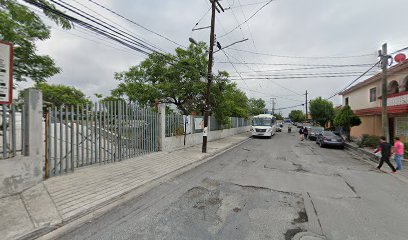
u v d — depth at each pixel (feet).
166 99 68.39
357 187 23.11
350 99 82.48
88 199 17.56
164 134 41.19
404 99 45.09
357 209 17.17
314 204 17.99
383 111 40.11
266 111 224.94
